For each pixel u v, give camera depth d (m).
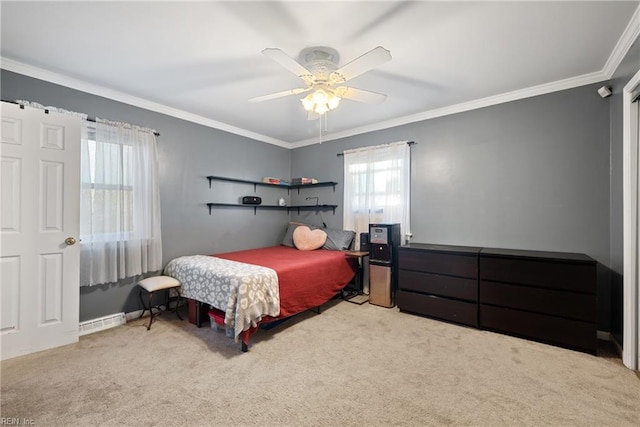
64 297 2.42
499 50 2.19
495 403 1.68
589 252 2.63
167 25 1.90
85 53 2.23
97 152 2.74
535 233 2.90
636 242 2.05
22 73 2.39
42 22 1.86
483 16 1.80
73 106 2.67
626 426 1.50
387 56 1.73
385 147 3.87
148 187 3.11
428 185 3.58
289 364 2.12
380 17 1.81
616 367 2.06
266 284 2.50
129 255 2.94
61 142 2.42
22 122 2.25
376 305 3.52
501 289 2.64
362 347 2.39
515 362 2.14
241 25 1.89
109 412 1.60
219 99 3.16
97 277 2.72
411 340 2.52
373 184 3.99
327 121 3.92
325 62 2.13
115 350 2.33
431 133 3.55
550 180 2.81
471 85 2.81
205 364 2.12
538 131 2.87
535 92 2.86
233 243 4.15
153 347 2.39
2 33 1.97
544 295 2.45
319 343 2.47
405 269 3.20
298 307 2.86
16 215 2.22
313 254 3.68
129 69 2.49
